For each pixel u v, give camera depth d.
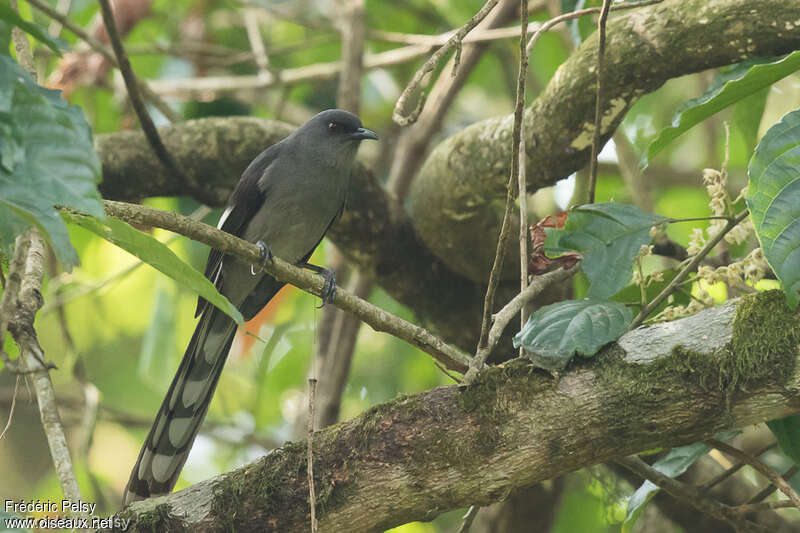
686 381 6.18
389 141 16.36
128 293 15.19
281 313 14.85
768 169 5.92
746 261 7.29
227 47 17.12
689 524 10.69
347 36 13.20
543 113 9.11
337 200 10.79
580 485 13.10
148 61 16.08
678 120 7.13
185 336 15.30
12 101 4.62
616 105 8.64
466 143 10.16
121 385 16.38
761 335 6.07
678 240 14.80
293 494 6.56
